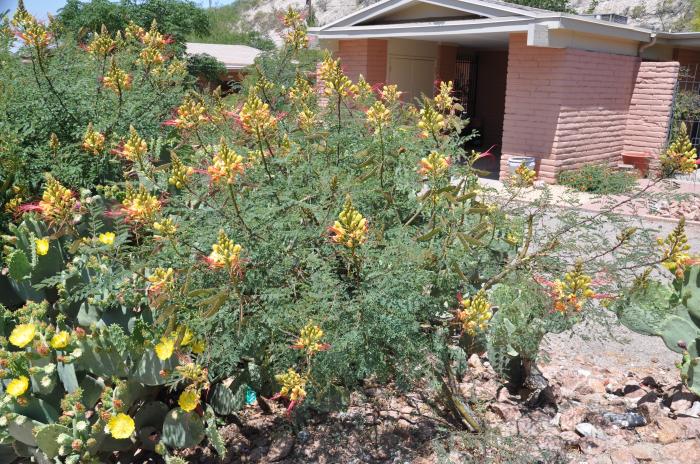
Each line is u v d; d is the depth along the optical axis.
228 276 2.65
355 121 3.55
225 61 21.34
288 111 3.97
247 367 3.02
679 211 8.59
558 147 11.30
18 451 2.77
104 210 3.48
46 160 4.15
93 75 4.68
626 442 2.95
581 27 10.93
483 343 3.29
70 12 17.08
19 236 3.29
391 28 12.95
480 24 11.50
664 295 3.46
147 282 2.97
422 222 3.36
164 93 4.91
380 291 2.54
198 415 2.73
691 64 15.52
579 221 3.34
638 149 13.08
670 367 3.95
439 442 2.77
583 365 3.96
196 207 3.13
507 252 3.44
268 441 3.06
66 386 2.72
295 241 2.80
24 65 4.64
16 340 2.67
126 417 2.63
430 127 3.18
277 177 3.04
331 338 2.55
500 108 18.23
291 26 5.76
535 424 3.12
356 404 3.26
